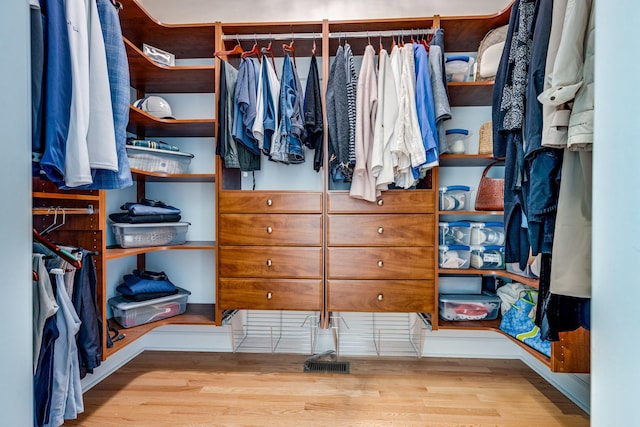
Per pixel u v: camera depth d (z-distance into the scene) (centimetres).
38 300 104
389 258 177
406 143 161
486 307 188
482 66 181
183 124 191
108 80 110
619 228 55
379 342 207
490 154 180
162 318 188
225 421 137
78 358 128
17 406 60
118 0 163
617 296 55
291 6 210
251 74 173
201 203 220
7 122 59
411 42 187
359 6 208
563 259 91
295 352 207
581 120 84
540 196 102
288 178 215
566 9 88
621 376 54
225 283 181
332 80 172
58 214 140
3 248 58
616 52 56
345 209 178
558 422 139
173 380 171
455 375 178
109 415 141
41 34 87
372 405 149
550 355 141
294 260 179
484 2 204
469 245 185
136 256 214
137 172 170
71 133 95
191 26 184
